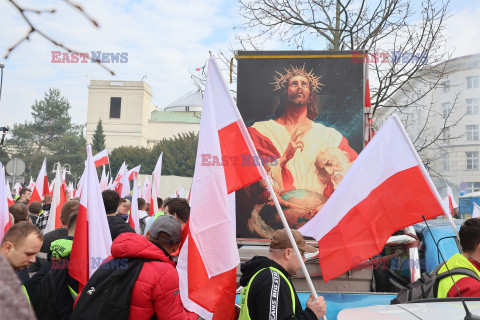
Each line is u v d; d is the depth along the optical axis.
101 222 4.27
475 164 40.03
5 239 3.00
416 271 4.94
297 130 5.96
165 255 3.48
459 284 3.10
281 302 3.01
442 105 37.12
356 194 3.79
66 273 3.89
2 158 91.25
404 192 3.75
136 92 132.38
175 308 3.20
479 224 3.38
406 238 5.12
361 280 4.93
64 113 103.50
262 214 5.88
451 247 5.25
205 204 3.46
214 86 3.66
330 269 3.72
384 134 3.84
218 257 3.40
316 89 5.98
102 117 132.00
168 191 30.42
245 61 6.08
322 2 13.79
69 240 4.05
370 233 3.75
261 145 5.96
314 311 3.08
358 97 5.93
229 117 3.64
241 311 3.21
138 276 3.15
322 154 5.92
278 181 5.92
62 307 3.85
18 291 0.68
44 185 12.29
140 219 10.05
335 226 3.78
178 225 3.59
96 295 3.12
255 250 5.36
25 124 101.00
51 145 98.31
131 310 3.13
